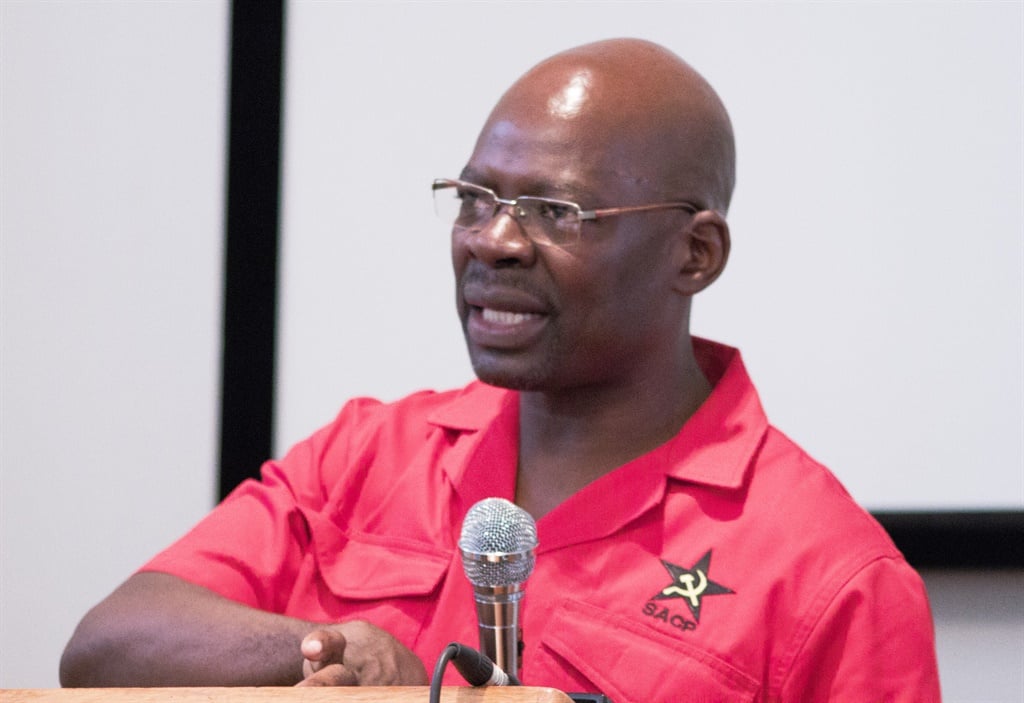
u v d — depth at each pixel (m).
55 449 9.37
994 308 8.84
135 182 9.38
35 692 3.44
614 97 5.32
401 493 5.91
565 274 5.15
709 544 5.30
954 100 8.88
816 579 5.13
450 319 9.31
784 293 8.98
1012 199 8.84
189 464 9.38
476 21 9.31
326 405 9.34
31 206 9.36
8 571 9.36
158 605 5.56
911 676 4.99
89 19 9.40
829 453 8.95
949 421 8.88
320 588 5.88
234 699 3.37
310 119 9.36
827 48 8.98
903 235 8.91
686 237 5.45
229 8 9.34
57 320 9.36
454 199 5.48
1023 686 8.79
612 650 5.18
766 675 5.11
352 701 3.36
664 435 5.62
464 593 5.54
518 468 5.81
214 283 9.38
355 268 9.35
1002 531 8.79
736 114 9.04
